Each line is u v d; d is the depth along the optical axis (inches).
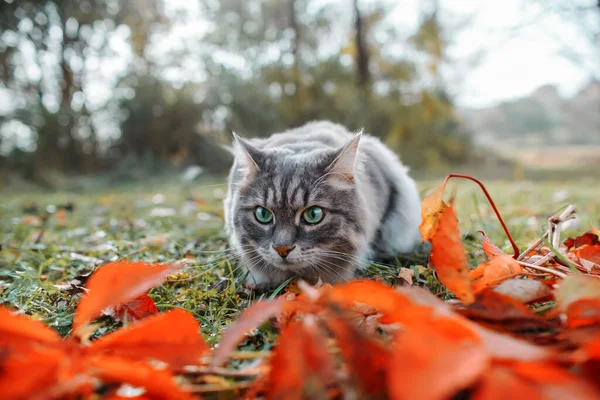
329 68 94.1
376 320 8.6
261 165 15.7
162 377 6.2
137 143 85.4
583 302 7.6
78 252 19.4
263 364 7.5
